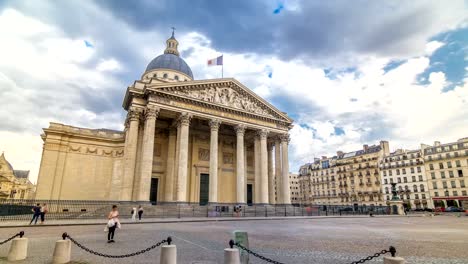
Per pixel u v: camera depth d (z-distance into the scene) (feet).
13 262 36.86
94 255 41.68
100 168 180.24
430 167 309.22
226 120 168.25
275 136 198.08
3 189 367.66
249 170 205.36
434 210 268.62
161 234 65.36
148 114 143.64
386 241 56.44
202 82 163.73
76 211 143.95
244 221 109.81
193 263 36.29
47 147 168.55
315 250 45.91
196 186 178.91
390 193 333.21
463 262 37.40
